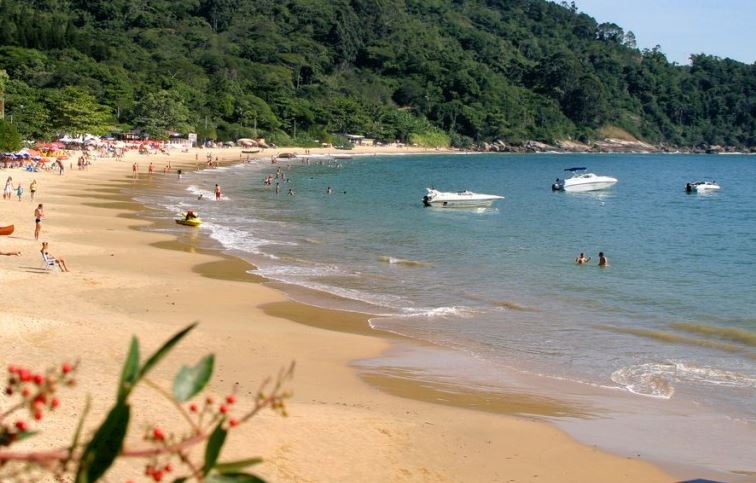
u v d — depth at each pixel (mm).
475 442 17344
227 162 137000
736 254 49625
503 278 39094
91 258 36875
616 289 36938
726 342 27422
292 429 16812
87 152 114875
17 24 169125
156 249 41500
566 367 23766
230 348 23312
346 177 117750
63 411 15766
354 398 19797
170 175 100250
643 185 122125
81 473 3066
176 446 3377
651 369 23719
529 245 51906
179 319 26484
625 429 18625
